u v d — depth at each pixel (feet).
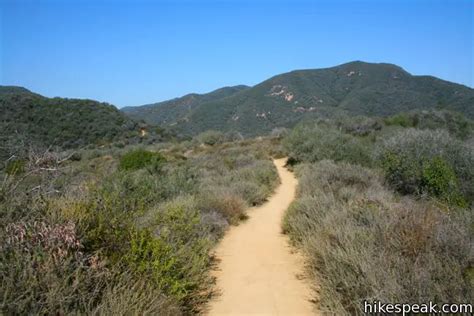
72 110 170.09
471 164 42.32
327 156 79.97
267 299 17.38
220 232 29.43
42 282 11.54
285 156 114.11
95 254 13.89
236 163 83.35
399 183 42.55
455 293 12.19
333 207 27.09
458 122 134.62
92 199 17.16
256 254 24.58
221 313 16.10
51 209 15.21
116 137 176.14
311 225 25.50
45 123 149.59
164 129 223.71
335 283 15.87
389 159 44.75
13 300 10.75
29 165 15.76
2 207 13.75
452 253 14.99
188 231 23.06
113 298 12.57
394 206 22.98
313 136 89.86
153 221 23.56
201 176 58.13
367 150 77.92
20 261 11.78
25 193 14.76
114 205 18.51
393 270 13.91
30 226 13.28
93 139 164.66
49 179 16.39
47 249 12.94
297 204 32.68
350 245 17.39
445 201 33.09
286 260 23.13
